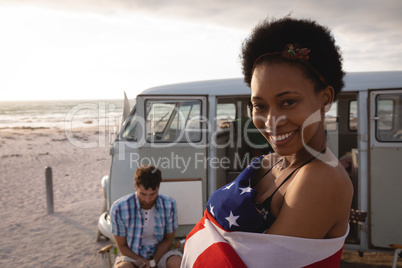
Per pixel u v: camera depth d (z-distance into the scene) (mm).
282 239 641
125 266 3293
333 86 703
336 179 638
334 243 651
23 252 5203
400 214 3779
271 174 809
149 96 4336
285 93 662
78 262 4805
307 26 683
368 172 3867
